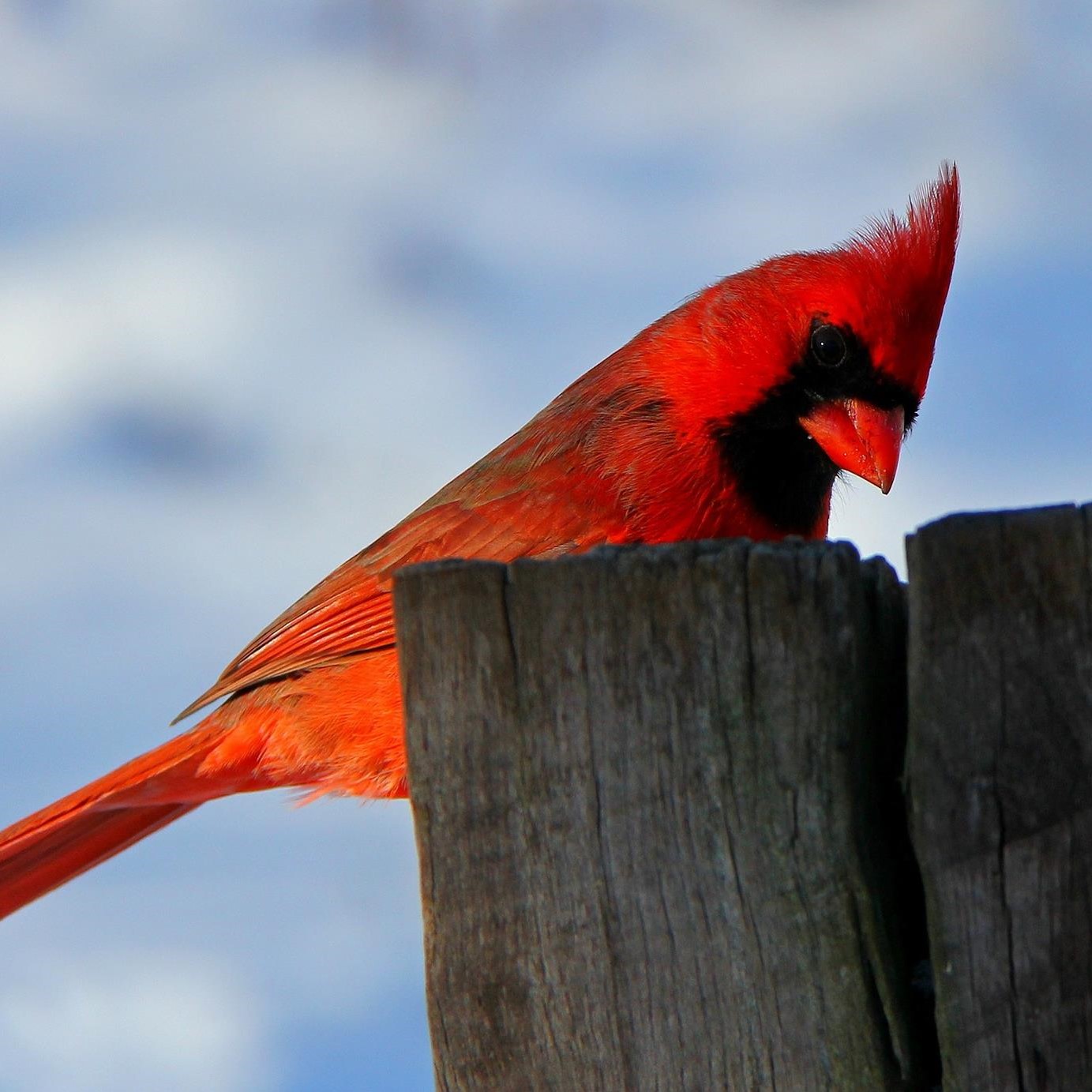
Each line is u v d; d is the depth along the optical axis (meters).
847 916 1.60
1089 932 1.54
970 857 1.55
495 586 1.70
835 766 1.60
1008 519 1.55
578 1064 1.70
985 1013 1.55
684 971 1.66
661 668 1.65
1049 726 1.54
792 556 1.61
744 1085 1.64
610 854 1.68
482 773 1.72
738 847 1.63
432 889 1.75
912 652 1.56
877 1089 1.60
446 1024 1.75
